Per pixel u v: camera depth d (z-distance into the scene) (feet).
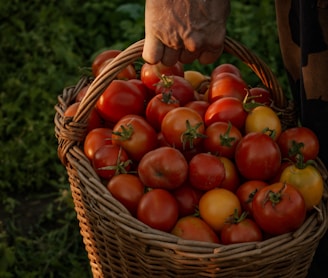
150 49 4.00
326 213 3.94
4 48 7.62
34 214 5.87
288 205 3.76
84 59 7.62
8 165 6.15
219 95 4.40
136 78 4.80
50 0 8.48
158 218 3.86
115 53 4.70
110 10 8.25
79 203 4.18
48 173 6.17
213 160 3.97
